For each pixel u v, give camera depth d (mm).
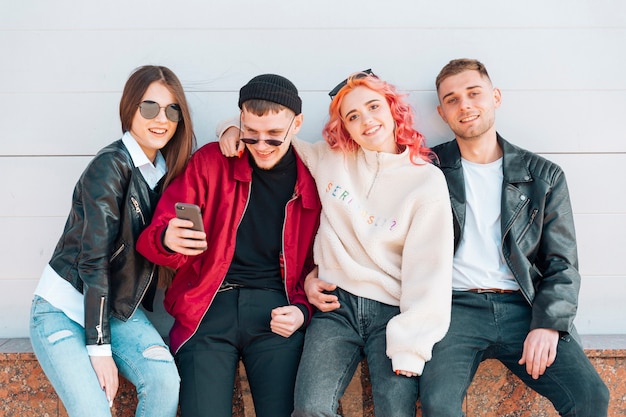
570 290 2217
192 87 2611
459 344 2188
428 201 2203
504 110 2629
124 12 2580
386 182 2293
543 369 2105
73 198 2180
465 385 2113
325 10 2596
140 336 2125
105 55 2592
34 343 2062
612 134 2615
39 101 2592
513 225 2312
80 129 2604
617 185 2625
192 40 2596
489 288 2318
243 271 2295
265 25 2596
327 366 2098
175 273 2375
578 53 2615
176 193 2207
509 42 2615
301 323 2211
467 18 2607
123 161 2137
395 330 2104
